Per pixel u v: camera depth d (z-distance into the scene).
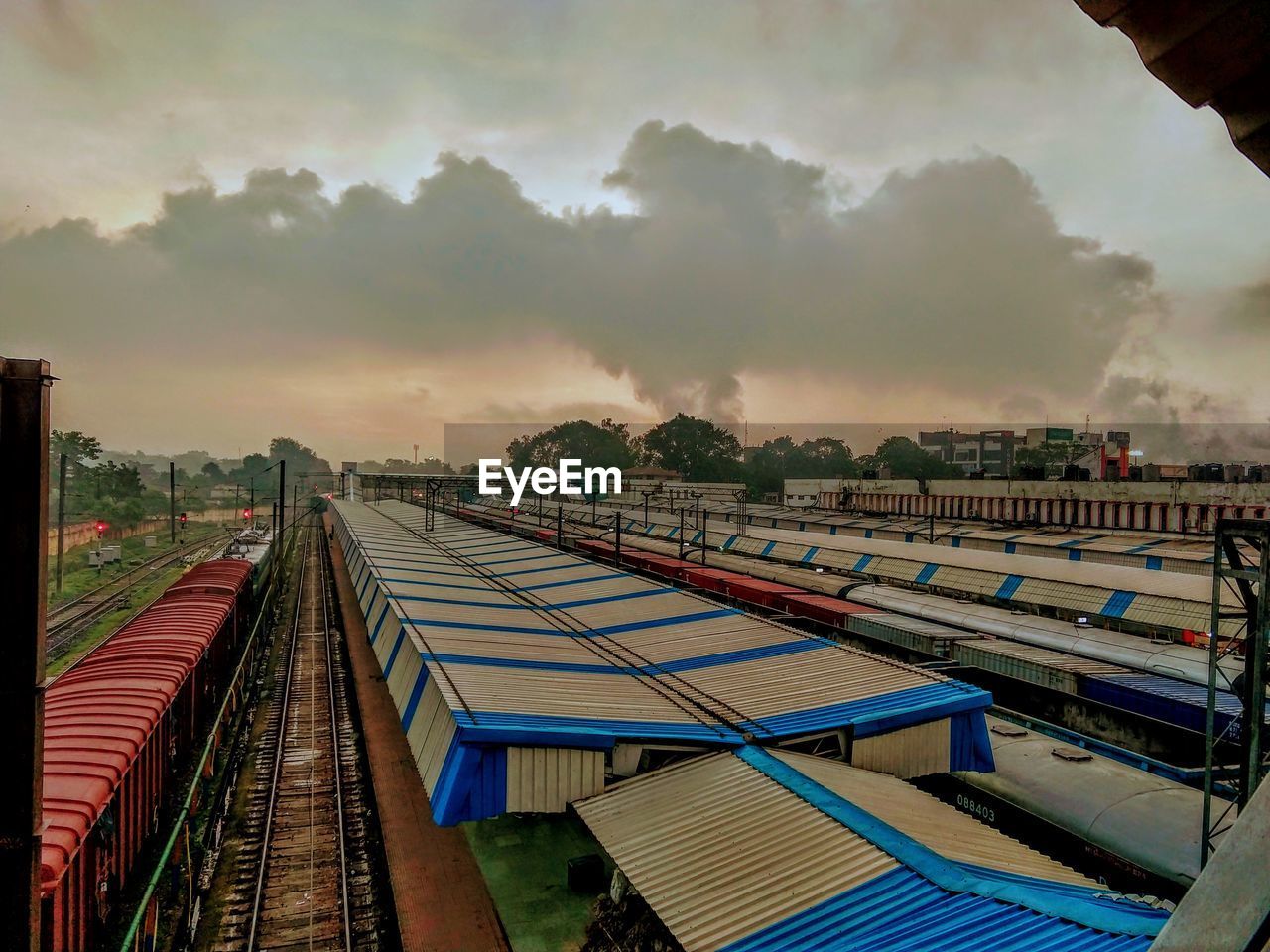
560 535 43.66
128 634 18.69
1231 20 1.95
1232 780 11.60
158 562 57.00
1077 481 54.16
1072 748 15.94
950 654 25.95
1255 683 10.59
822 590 36.75
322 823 16.52
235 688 22.72
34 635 5.04
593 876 14.14
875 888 8.61
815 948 7.73
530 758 11.74
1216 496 44.34
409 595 23.28
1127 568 30.50
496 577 32.66
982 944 7.27
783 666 17.00
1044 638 26.47
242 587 28.31
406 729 15.14
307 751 20.83
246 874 14.46
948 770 14.26
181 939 12.12
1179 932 2.77
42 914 8.23
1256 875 2.61
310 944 12.42
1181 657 21.95
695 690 15.57
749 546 51.78
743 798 11.05
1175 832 12.54
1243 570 10.87
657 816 11.02
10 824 5.00
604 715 13.30
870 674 16.14
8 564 5.00
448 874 14.61
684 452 142.12
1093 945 7.12
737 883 9.16
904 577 37.94
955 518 64.81
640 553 50.03
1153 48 2.22
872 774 12.86
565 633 21.20
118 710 12.98
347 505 85.12
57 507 78.31
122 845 11.46
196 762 17.25
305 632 36.88
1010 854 10.27
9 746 4.99
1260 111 2.18
